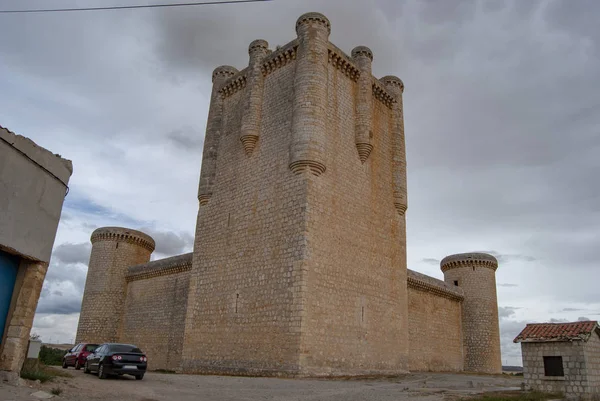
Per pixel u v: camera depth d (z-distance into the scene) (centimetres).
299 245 2445
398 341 2938
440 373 3606
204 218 3130
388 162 3272
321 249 2519
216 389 1722
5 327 1230
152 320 4056
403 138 3434
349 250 2716
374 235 2952
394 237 3133
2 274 1220
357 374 2541
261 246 2655
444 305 4516
